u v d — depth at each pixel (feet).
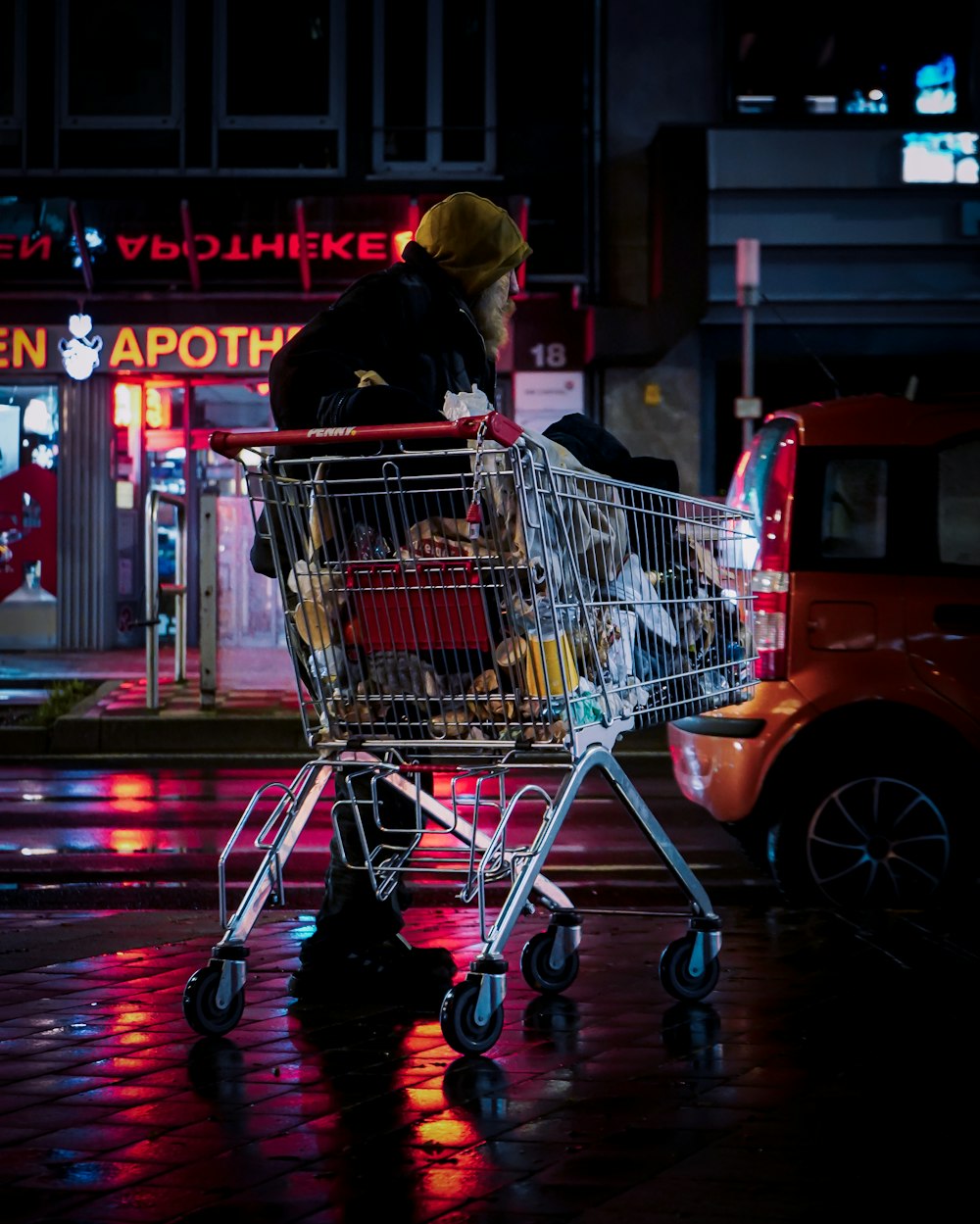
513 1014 18.84
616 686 18.39
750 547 21.72
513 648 17.26
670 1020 18.45
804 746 27.12
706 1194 12.82
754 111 83.61
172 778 48.39
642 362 82.84
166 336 84.33
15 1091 15.71
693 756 28.22
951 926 24.12
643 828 18.86
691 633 19.77
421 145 84.79
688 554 19.93
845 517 27.43
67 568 87.76
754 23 83.46
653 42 83.82
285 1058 16.88
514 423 16.58
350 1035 17.81
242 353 84.23
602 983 20.49
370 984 19.51
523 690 17.37
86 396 86.74
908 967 21.18
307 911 25.76
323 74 84.94
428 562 17.43
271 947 22.65
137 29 85.30
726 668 20.74
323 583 18.02
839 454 27.50
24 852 34.40
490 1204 12.61
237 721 55.11
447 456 16.94
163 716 55.47
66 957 21.95
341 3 84.64
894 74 82.79
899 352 82.02
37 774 49.65
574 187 83.66
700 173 80.23
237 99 85.20
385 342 19.52
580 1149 13.92
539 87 84.12
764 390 86.07
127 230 82.69
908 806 27.17
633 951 22.57
